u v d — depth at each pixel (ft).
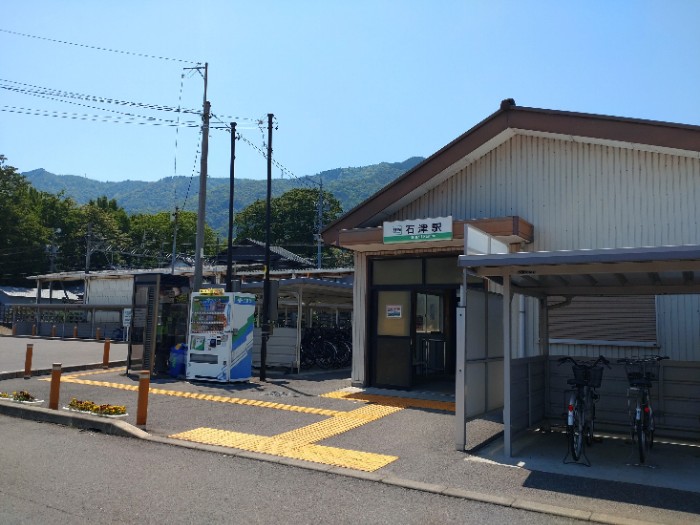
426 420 31.30
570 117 35.83
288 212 199.72
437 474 21.52
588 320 35.94
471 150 39.19
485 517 17.21
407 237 37.73
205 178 56.13
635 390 29.19
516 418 26.73
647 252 20.83
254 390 40.98
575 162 37.40
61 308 127.65
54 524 15.84
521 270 24.64
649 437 26.25
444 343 54.39
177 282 49.73
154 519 16.37
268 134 51.37
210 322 45.03
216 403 35.32
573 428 23.95
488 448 26.08
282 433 27.66
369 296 43.32
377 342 42.78
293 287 54.90
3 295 160.35
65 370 53.01
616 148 36.14
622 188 35.73
